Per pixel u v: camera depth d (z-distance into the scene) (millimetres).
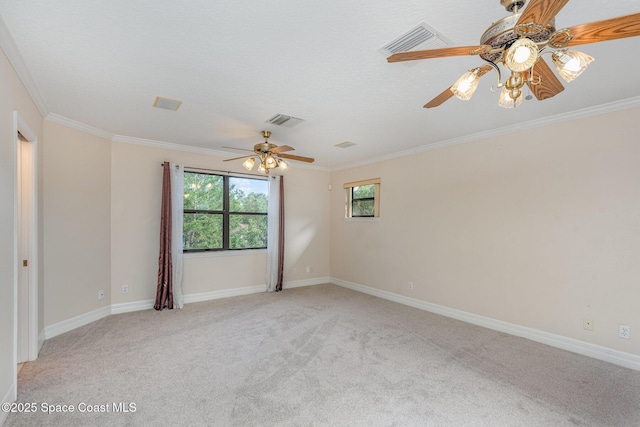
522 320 3400
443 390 2318
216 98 2768
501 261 3584
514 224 3480
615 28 1256
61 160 3332
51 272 3215
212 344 3131
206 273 4855
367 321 3885
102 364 2668
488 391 2309
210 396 2217
